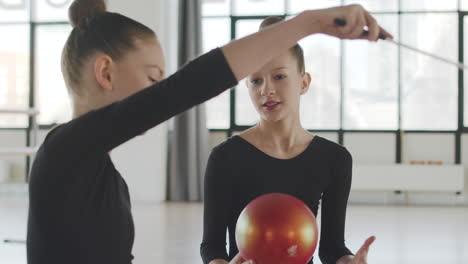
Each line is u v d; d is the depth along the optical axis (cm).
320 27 58
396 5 661
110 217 67
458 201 650
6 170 709
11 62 723
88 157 58
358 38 59
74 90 71
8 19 723
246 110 687
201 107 665
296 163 124
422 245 349
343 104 674
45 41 722
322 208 130
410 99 661
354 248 331
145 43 68
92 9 81
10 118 721
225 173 123
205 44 700
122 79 67
